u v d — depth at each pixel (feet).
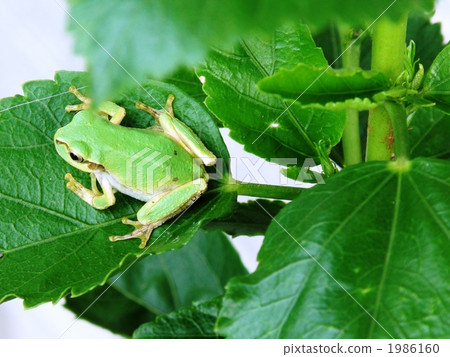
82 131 1.04
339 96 0.94
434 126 1.07
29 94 1.03
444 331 0.89
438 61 0.97
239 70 1.00
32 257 1.00
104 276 0.98
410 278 0.90
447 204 0.92
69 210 1.02
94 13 0.57
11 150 1.03
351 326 0.89
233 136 1.00
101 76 0.56
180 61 0.55
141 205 1.06
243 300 0.91
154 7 0.56
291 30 0.99
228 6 0.55
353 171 0.95
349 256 0.91
